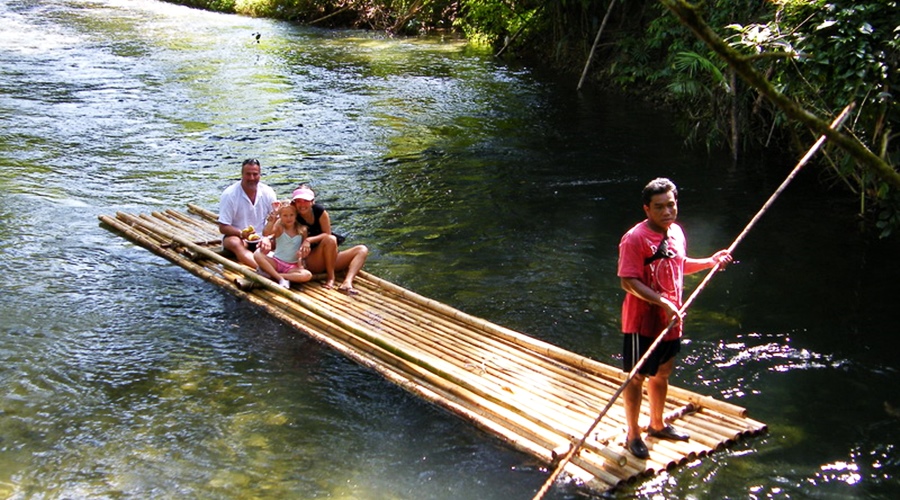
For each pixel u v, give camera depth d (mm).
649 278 4387
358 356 5840
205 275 7309
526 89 15648
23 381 5520
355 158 11109
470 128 12727
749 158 10828
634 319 4422
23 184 9766
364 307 6590
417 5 23469
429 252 7898
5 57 17844
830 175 9500
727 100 10688
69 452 4762
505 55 19516
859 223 8406
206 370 5727
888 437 4891
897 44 6867
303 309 6551
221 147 11594
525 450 4750
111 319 6496
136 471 4590
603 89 15609
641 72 14508
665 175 10195
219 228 7949
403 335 6074
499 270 7461
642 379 4465
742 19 10469
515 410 5023
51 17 25469
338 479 4543
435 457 4746
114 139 11859
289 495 4395
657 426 4773
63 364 5762
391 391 5465
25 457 4699
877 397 5332
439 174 10398
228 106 14039
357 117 13391
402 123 13023
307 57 19172
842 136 2387
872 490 4406
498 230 8461
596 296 6918
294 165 10750
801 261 7496
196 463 4672
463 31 23344
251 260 7461
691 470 4539
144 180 10125
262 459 4719
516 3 19344
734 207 8969
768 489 4398
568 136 12188
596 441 4656
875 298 6738
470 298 6887
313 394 5418
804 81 8016
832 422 5051
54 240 8156
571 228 8500
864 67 7086
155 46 20297
